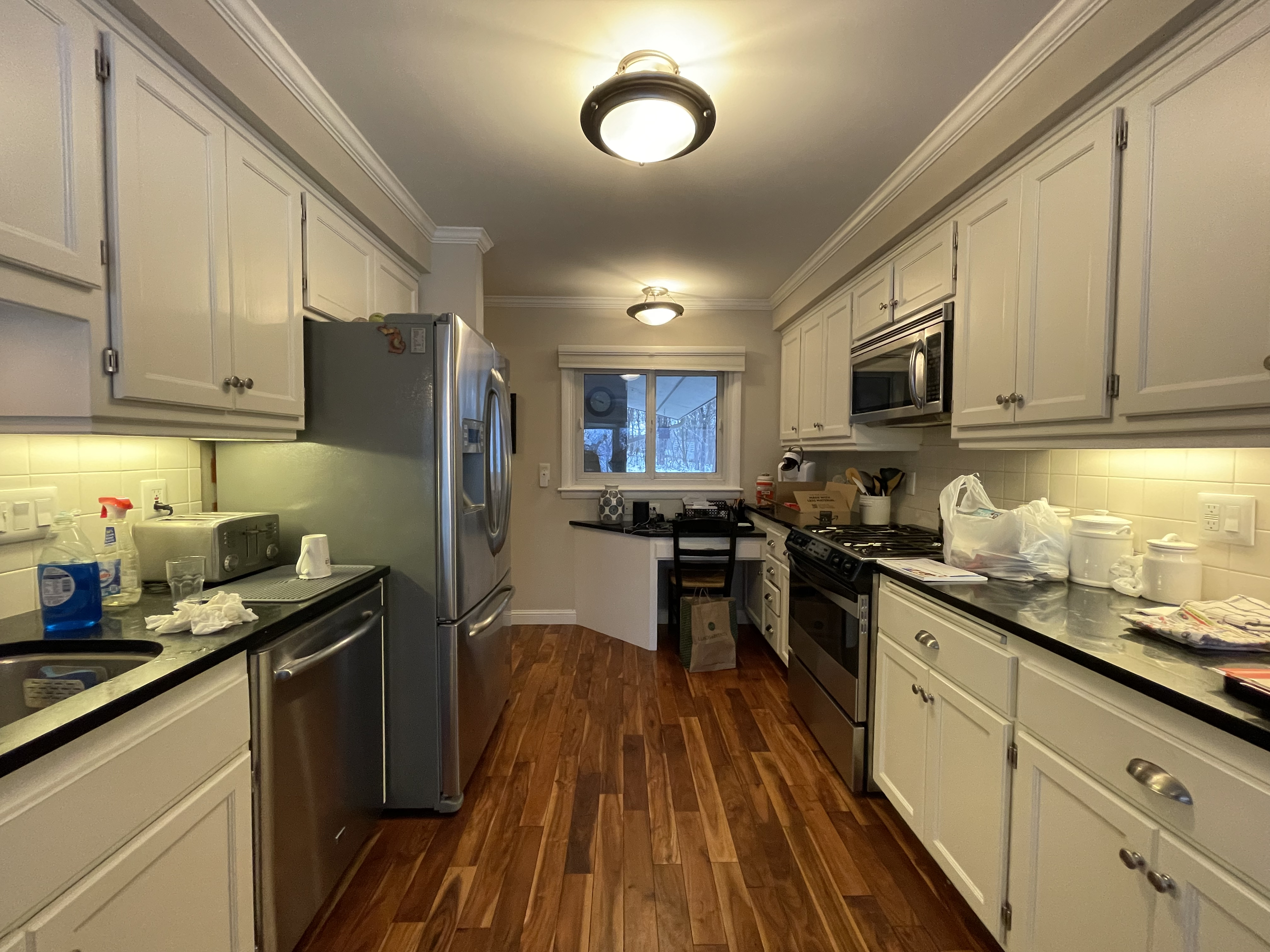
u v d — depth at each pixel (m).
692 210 2.47
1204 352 1.09
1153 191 1.19
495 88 1.64
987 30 1.40
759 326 4.05
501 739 2.41
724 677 3.07
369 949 1.39
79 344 1.05
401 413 1.82
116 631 1.19
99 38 1.05
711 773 2.16
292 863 1.32
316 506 1.85
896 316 2.34
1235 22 1.03
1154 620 1.14
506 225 2.64
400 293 2.49
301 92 1.59
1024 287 1.58
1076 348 1.40
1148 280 1.21
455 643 1.87
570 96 1.67
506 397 2.48
